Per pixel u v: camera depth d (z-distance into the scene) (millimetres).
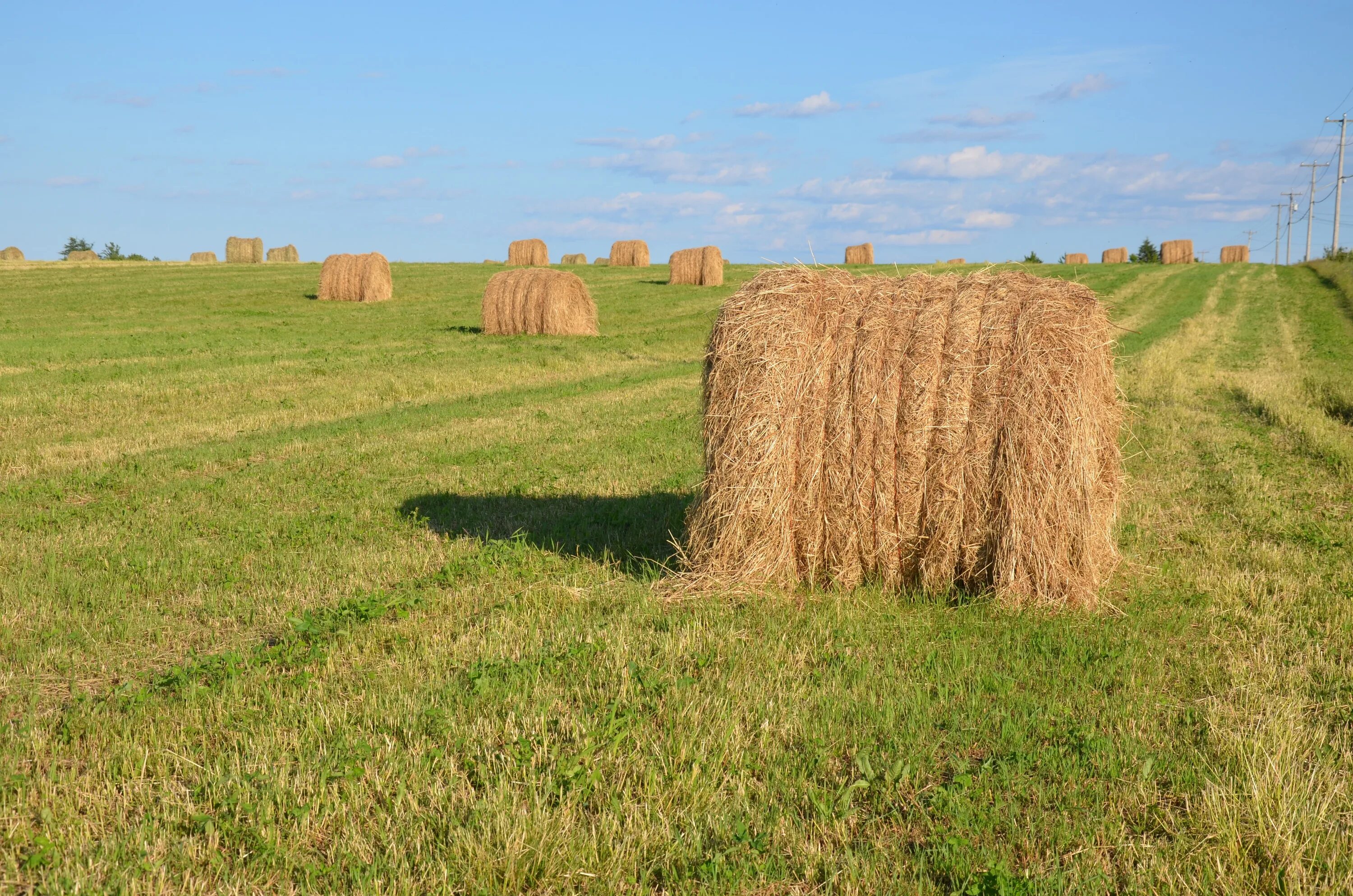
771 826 3863
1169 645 5840
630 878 3607
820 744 4508
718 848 3756
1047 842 3766
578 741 4469
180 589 6910
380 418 14727
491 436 13289
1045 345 6402
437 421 14562
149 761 4391
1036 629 6066
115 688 5121
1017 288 6668
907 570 6867
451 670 5430
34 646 5734
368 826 3861
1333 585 6914
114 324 28453
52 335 25094
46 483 10211
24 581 6898
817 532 6824
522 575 7227
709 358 7102
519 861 3596
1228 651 5680
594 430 13734
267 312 32938
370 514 9047
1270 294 43656
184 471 10984
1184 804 4023
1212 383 19344
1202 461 11750
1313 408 15633
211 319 30391
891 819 3973
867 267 57281
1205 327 32094
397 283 46062
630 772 4266
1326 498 9836
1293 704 4883
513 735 4586
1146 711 4816
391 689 5121
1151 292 45031
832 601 6641
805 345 6727
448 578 7039
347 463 11422
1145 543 8094
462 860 3613
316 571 7301
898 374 6586
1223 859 3658
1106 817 3908
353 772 4176
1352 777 4230
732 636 5895
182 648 5855
